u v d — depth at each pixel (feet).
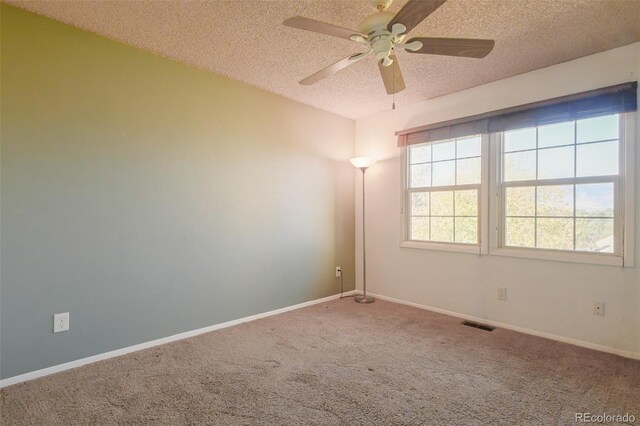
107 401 6.26
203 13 7.06
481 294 10.80
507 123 10.14
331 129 13.73
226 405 6.14
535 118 9.59
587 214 8.96
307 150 12.79
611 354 8.32
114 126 8.23
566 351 8.51
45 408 6.04
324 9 6.90
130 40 8.24
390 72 7.20
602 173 8.71
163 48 8.63
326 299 13.39
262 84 10.93
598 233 8.79
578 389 6.68
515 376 7.21
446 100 11.69
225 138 10.39
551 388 6.72
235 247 10.62
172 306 9.22
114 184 8.23
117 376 7.20
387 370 7.49
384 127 13.61
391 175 13.37
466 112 11.16
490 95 10.59
